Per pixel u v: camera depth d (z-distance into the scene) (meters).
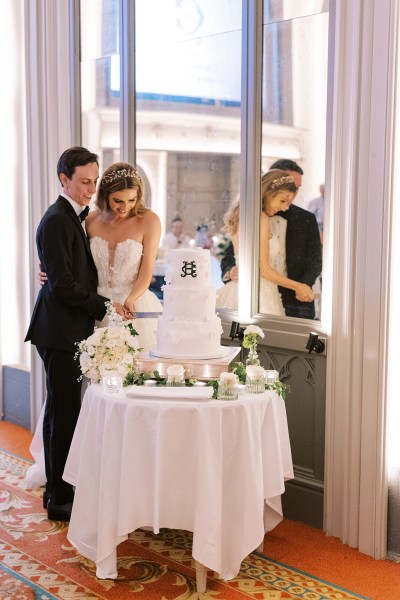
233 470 3.23
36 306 4.02
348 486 3.73
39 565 3.47
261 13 4.18
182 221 4.77
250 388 3.38
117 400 3.22
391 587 3.27
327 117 3.84
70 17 5.16
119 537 3.26
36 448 4.54
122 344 3.44
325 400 3.93
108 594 3.20
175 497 3.16
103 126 5.13
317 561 3.54
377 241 3.52
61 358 3.93
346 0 3.62
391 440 3.56
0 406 6.01
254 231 4.31
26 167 5.58
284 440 3.54
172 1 4.65
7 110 5.66
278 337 4.14
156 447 3.13
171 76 4.71
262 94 4.23
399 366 3.57
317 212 4.04
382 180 3.48
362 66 3.54
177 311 3.48
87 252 4.05
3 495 4.37
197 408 3.13
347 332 3.71
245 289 4.35
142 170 4.96
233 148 4.43
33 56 5.21
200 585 3.21
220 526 3.18
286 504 4.12
